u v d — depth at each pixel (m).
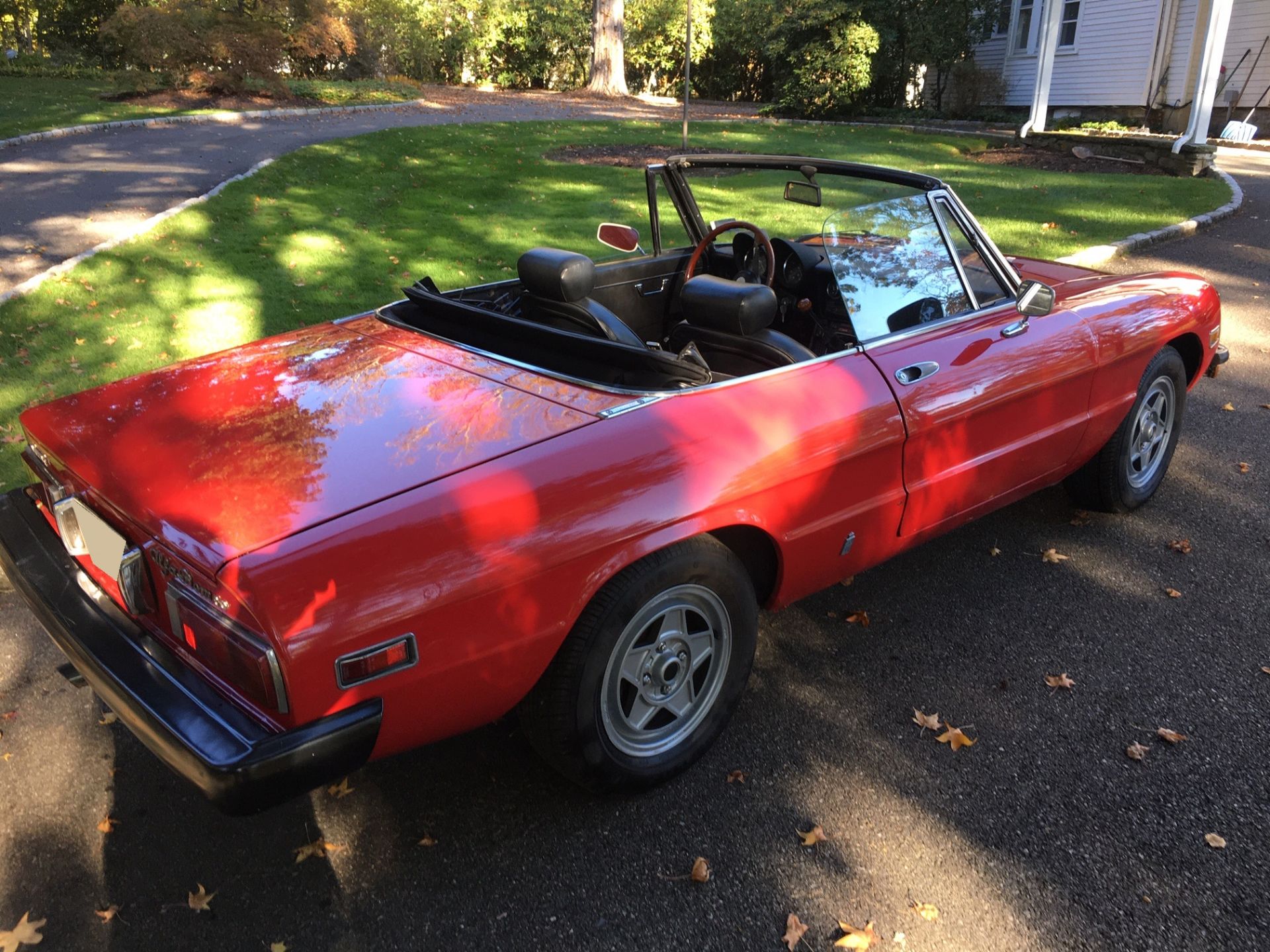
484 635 2.10
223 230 8.79
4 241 8.12
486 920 2.23
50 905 2.29
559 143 15.80
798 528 2.71
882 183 3.22
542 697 2.30
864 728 2.91
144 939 2.20
